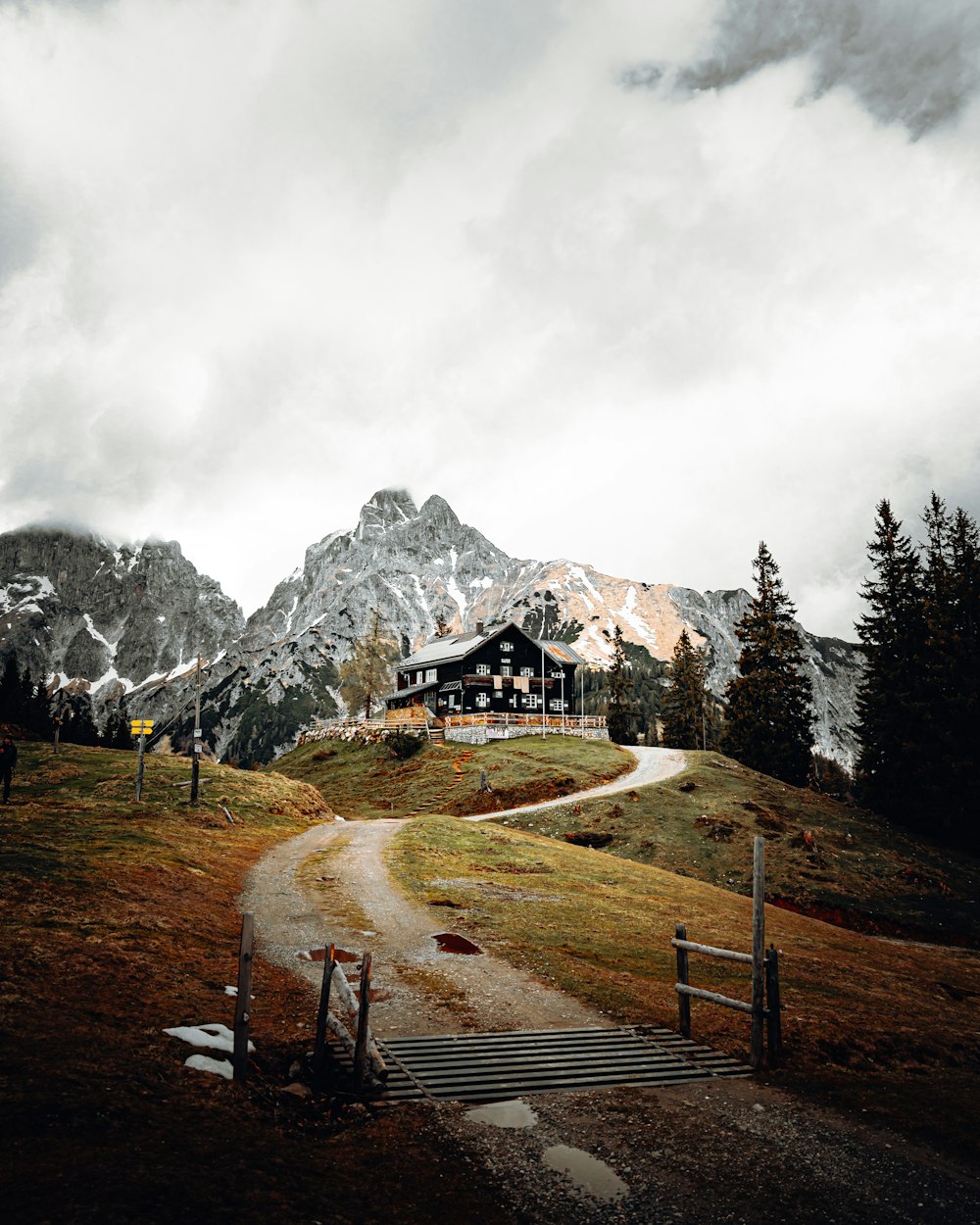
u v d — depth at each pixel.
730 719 89.44
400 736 86.12
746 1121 11.38
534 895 29.25
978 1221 8.85
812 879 46.06
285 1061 11.82
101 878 21.55
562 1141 10.26
